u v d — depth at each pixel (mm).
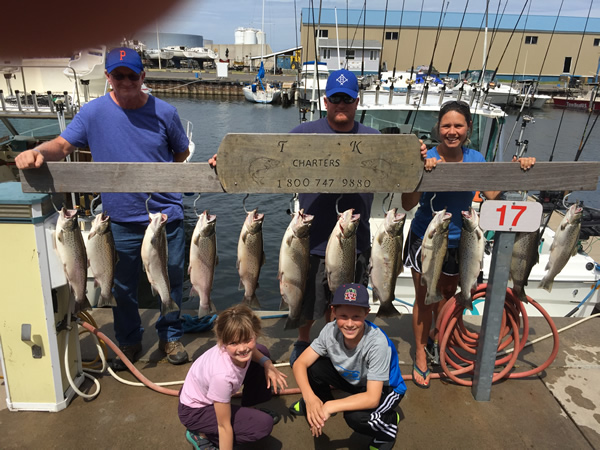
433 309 3811
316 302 3367
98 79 10906
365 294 2598
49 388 3084
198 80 45406
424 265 3109
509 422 3139
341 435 2986
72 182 2789
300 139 2758
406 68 39969
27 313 2943
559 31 39906
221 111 36719
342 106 3119
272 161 2785
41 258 2854
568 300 6047
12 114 8938
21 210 2771
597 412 3256
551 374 3648
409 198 3230
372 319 4441
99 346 3383
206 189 2846
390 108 6707
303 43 37281
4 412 3109
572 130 25781
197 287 3051
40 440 2891
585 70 41031
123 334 3586
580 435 3047
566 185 2953
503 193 3191
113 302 3117
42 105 9750
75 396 3264
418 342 3438
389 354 2719
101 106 3172
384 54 39500
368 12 38938
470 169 2883
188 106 39469
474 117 6699
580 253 6309
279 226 12562
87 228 7418
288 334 4133
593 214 6824
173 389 3379
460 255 3186
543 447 2941
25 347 3004
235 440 2680
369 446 2877
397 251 3043
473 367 3482
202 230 2947
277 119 32844
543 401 3348
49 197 2922
